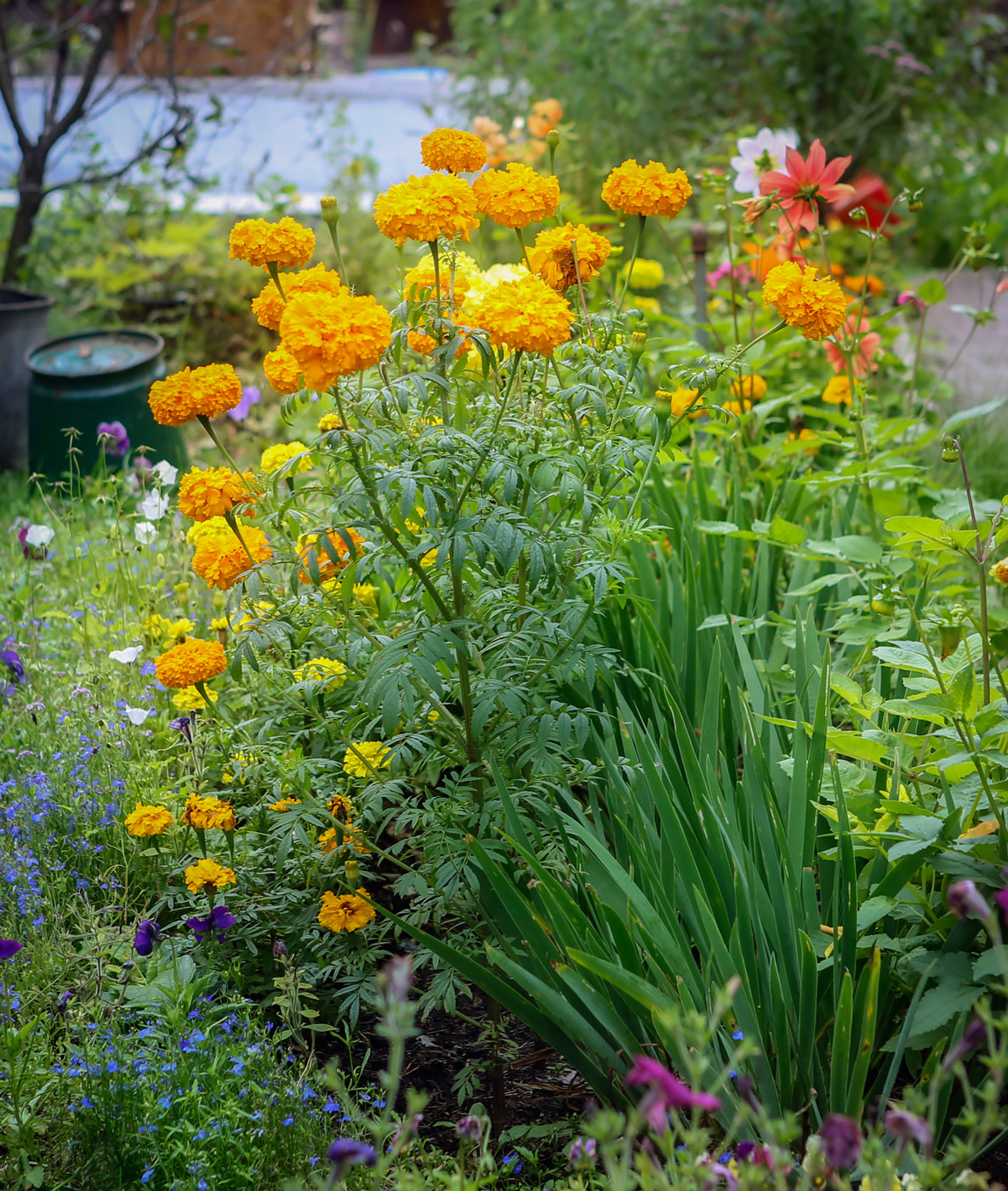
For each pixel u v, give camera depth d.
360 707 2.40
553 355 2.30
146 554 3.45
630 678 2.63
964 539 2.02
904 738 2.11
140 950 2.12
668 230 6.18
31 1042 2.00
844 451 3.85
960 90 8.12
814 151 3.12
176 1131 1.80
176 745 2.67
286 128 10.33
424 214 1.97
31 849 2.41
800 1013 1.80
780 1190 1.38
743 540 3.08
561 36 7.27
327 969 2.20
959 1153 1.39
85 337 4.78
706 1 7.41
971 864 1.84
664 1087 1.25
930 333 5.98
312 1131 1.88
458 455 1.97
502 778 2.05
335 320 1.79
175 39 6.58
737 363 2.54
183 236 6.38
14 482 4.70
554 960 1.91
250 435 5.07
